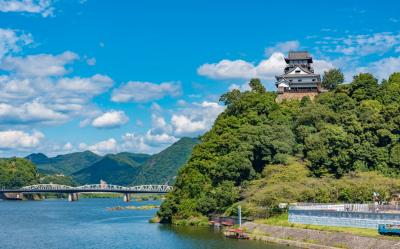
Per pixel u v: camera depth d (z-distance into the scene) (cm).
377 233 8038
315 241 8669
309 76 19112
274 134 13650
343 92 15625
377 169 12669
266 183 11969
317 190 11344
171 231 12206
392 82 16138
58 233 12725
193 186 14050
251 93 16912
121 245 10206
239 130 14450
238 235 10406
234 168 13062
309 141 13212
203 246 9456
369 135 13138
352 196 11294
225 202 12812
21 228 14200
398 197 11269
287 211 10762
